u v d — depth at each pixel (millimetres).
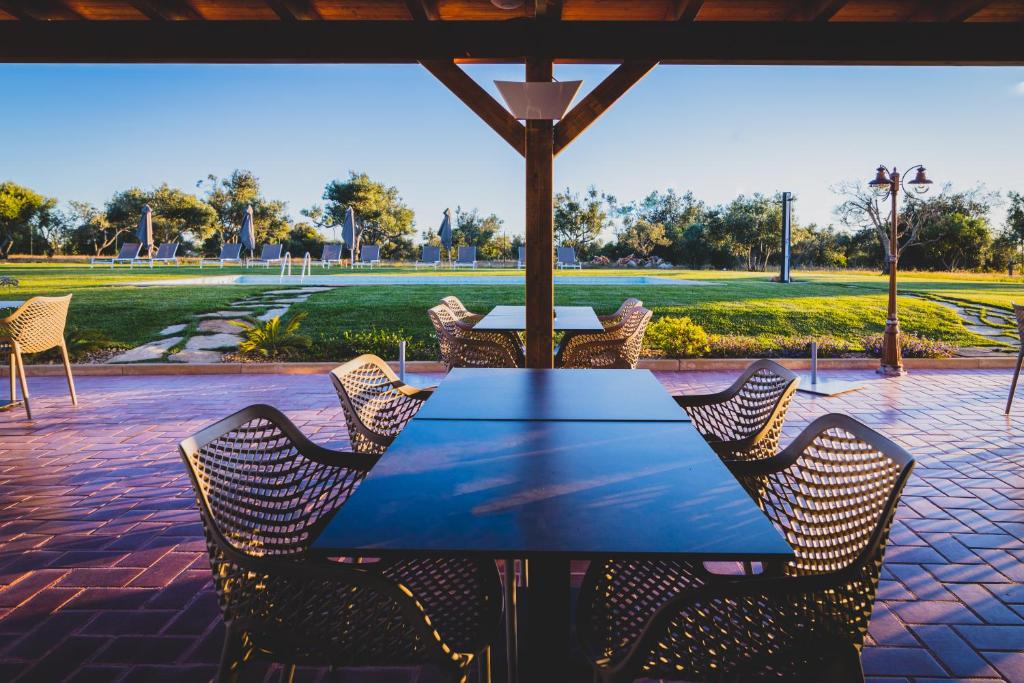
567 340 4594
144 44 4062
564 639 1489
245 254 23000
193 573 2578
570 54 4008
